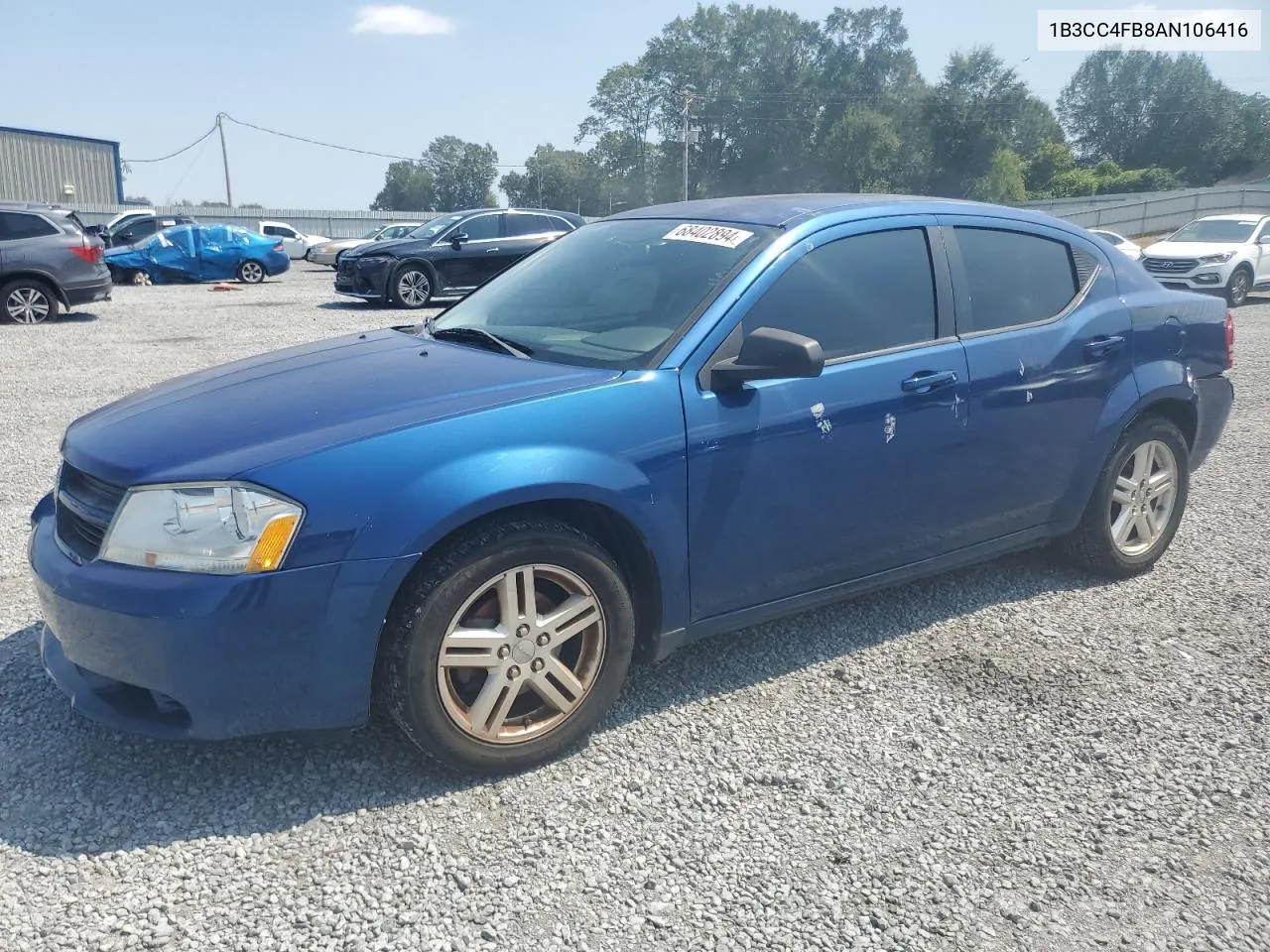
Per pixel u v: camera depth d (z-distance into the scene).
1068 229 4.43
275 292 20.73
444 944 2.30
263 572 2.55
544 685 2.97
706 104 83.00
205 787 2.88
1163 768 3.10
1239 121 87.06
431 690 2.77
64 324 13.85
